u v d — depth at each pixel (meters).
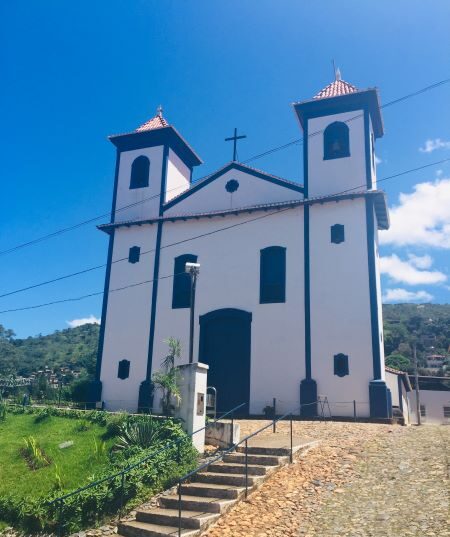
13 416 15.99
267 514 8.30
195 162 25.95
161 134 23.47
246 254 20.33
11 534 9.12
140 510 8.98
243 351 19.58
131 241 22.47
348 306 18.33
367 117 20.17
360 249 18.72
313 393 17.84
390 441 11.30
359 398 17.38
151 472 9.84
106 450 11.77
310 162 20.38
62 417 15.04
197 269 16.94
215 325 20.27
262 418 18.16
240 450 11.12
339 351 18.02
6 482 10.88
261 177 21.08
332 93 21.02
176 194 24.03
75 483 10.30
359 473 9.43
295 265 19.39
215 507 8.57
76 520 8.91
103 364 21.34
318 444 11.53
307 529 7.54
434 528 6.93
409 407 32.88
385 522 7.35
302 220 19.78
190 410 11.68
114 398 20.77
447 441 10.75
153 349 20.77
